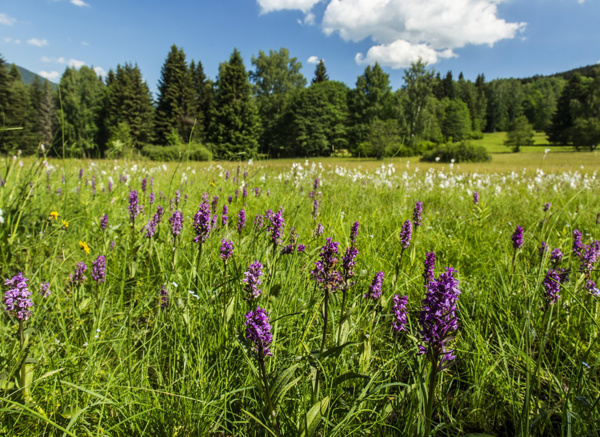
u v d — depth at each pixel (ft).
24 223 12.94
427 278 7.81
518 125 248.32
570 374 7.04
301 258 9.93
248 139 146.20
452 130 372.58
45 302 8.09
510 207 22.79
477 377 6.86
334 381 5.13
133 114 192.85
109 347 7.16
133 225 11.82
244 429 5.59
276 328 6.78
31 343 5.89
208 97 268.62
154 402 5.58
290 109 226.17
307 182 30.01
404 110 241.35
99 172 27.58
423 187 32.60
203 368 6.46
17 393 5.23
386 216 17.81
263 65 255.50
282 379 4.75
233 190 22.27
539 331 7.83
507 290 9.42
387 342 7.97
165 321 7.69
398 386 6.44
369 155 142.92
